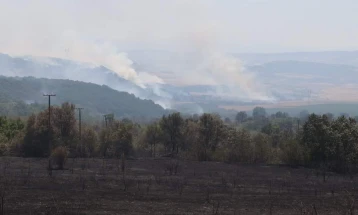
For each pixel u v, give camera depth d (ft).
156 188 154.20
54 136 299.79
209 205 125.70
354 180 198.90
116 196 136.05
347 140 246.47
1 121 346.54
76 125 322.96
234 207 124.36
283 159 262.67
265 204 130.41
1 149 291.99
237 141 285.02
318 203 134.00
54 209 113.91
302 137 266.16
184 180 177.99
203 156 290.97
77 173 193.77
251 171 223.51
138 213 112.68
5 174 182.50
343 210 123.95
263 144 280.72
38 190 142.82
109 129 322.55
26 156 294.05
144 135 346.13
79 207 117.60
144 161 261.85
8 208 113.09
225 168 234.58
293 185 173.17
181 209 119.03
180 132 340.80
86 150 309.42
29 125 302.04
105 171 205.16
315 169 242.17
